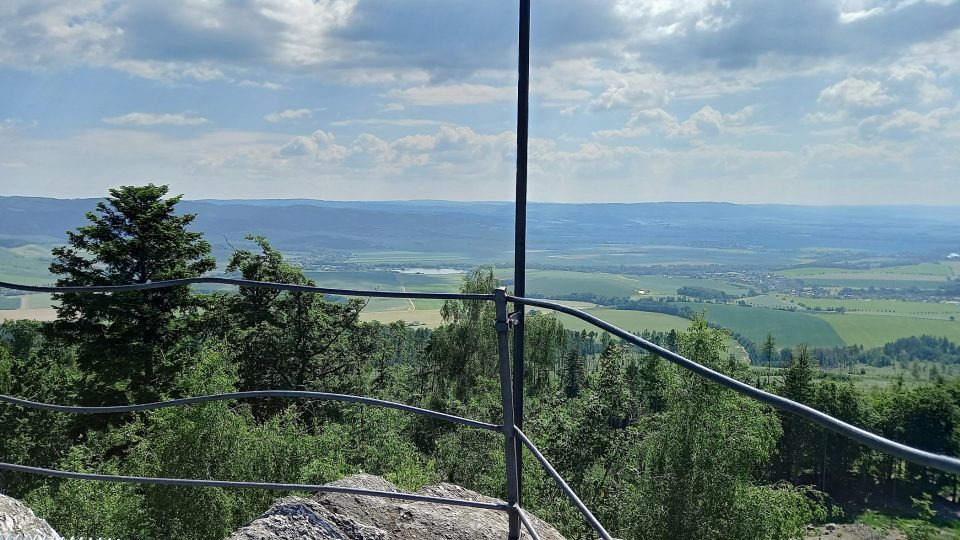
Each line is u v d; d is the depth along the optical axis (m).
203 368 21.98
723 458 23.23
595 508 26.34
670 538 22.92
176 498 19.28
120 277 31.58
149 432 22.55
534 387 37.31
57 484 22.39
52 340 31.28
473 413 33.97
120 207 31.84
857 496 28.86
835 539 26.12
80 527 16.53
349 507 4.50
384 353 40.19
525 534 4.32
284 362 36.03
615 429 28.97
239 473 20.62
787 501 23.62
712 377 1.87
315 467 21.17
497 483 23.14
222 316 36.25
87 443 29.20
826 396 37.44
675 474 23.62
